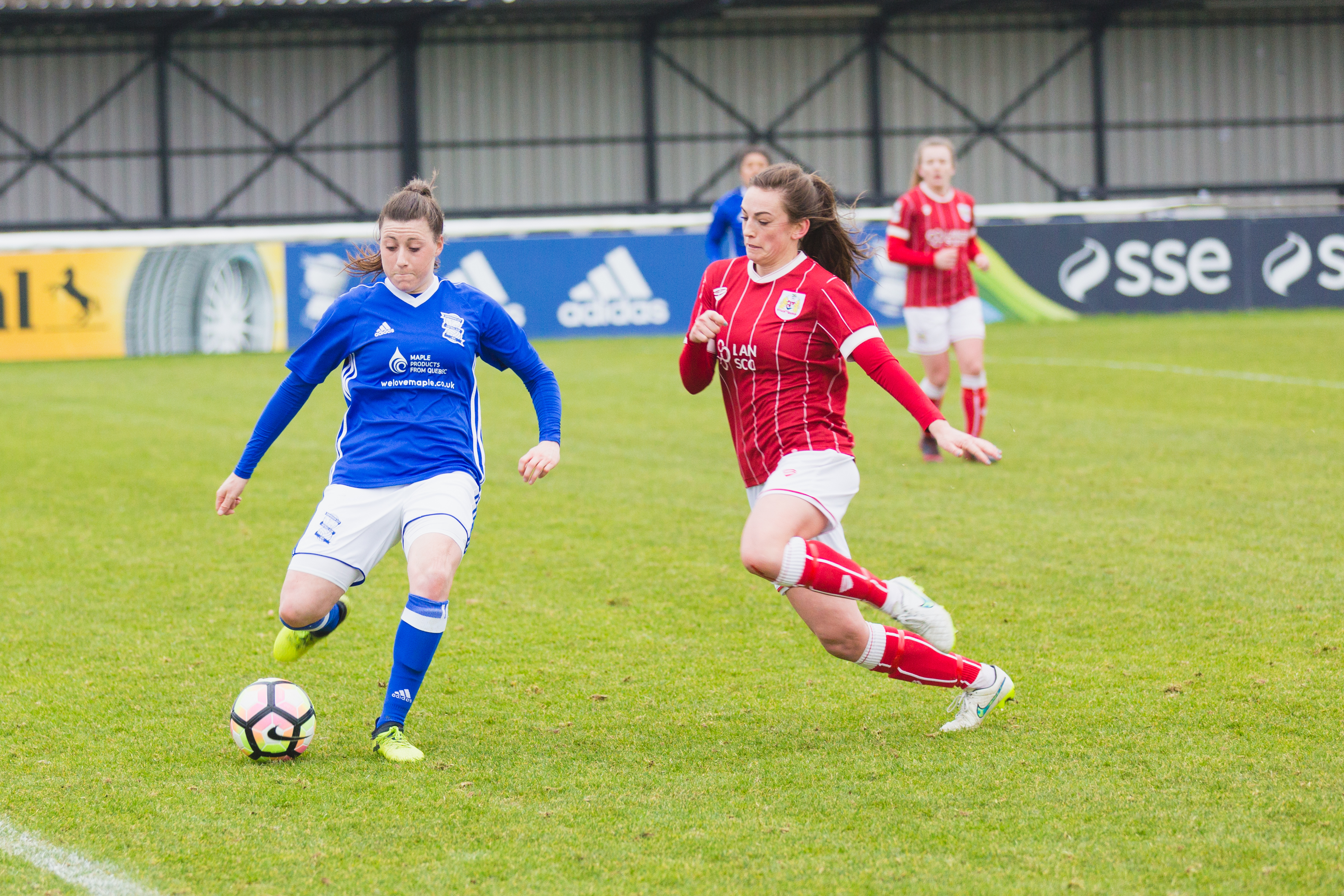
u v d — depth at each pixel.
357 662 14.27
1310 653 13.80
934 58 86.69
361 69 83.75
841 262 11.55
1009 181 87.81
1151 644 14.34
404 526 11.55
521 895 8.70
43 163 82.06
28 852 9.41
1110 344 46.09
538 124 85.38
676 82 85.81
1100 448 26.91
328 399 36.84
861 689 13.16
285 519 21.81
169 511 22.48
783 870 9.02
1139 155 88.00
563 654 14.45
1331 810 9.83
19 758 11.33
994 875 8.90
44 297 48.16
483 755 11.39
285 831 9.74
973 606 16.02
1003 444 27.67
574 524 21.03
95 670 13.95
